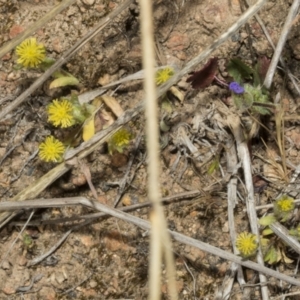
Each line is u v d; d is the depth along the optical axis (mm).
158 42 399
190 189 396
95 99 392
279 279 391
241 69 391
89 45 394
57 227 393
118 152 394
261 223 384
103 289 391
